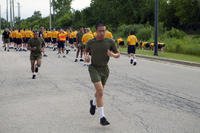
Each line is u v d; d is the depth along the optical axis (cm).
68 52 3428
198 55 3209
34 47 1720
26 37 3775
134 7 7262
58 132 841
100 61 927
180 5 6300
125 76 1847
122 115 1005
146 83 1611
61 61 2625
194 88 1483
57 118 970
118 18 7306
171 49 3600
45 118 970
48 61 2619
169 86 1530
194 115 1013
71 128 874
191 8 6241
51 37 4203
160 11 6794
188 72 2036
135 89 1449
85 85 1535
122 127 884
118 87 1495
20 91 1389
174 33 4903
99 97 899
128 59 2845
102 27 913
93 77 910
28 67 2228
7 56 3055
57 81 1655
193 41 4012
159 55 3088
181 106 1130
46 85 1536
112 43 927
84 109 1073
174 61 2614
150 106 1126
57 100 1209
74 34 3834
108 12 7394
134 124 912
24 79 1720
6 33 3759
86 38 2327
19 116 993
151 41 4550
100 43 922
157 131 850
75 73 1944
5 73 1942
